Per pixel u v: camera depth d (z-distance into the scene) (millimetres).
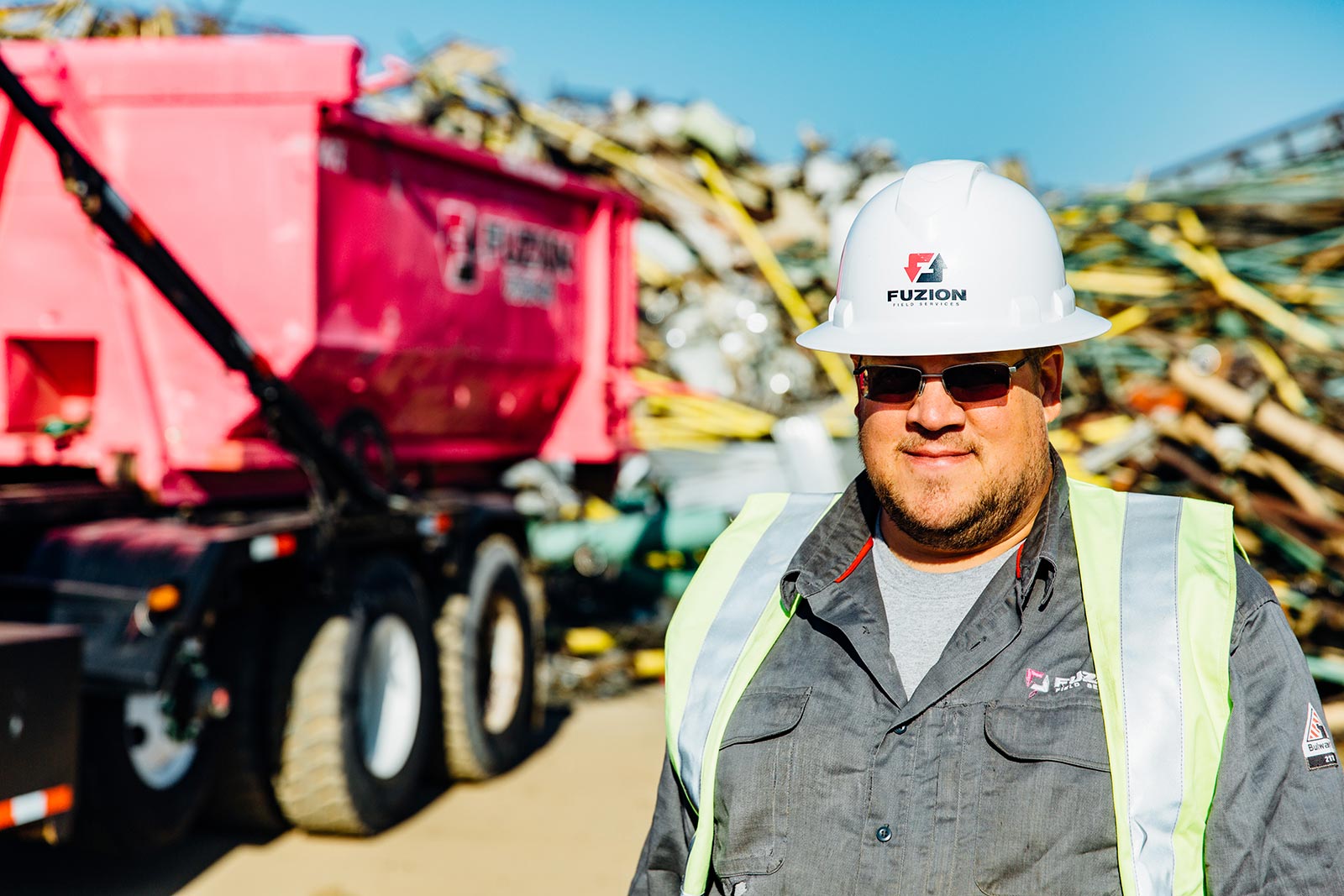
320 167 4754
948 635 1589
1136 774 1408
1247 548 7359
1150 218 9688
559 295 6621
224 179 4727
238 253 4742
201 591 3904
